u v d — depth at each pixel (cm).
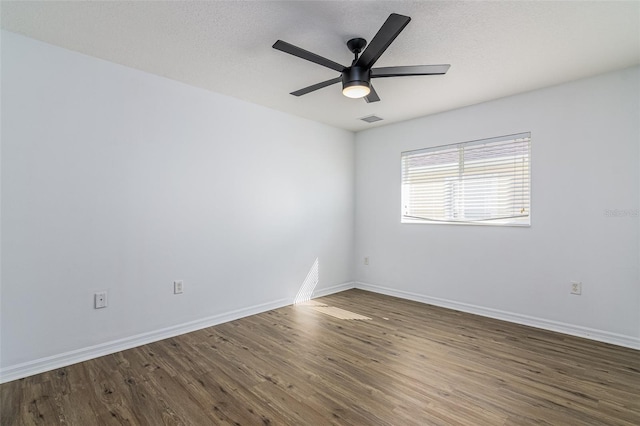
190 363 245
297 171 407
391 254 444
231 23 209
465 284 373
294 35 222
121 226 270
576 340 287
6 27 214
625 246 276
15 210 223
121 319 270
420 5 188
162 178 292
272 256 380
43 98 233
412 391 208
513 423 176
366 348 272
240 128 348
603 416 182
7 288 220
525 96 326
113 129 265
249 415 184
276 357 255
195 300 314
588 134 292
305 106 371
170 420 179
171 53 249
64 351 242
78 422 178
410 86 309
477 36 221
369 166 470
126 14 200
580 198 296
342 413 186
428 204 408
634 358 252
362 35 221
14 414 184
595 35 220
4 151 219
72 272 246
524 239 330
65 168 243
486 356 257
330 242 451
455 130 379
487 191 357
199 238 317
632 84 271
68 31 219
